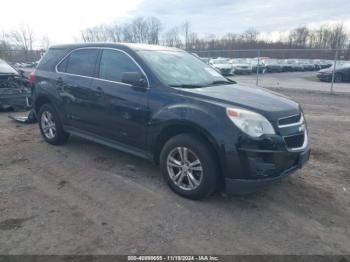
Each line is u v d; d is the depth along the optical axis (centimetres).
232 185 321
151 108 373
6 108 856
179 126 352
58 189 384
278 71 3089
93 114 450
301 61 3394
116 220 316
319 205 353
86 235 291
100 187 389
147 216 323
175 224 310
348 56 2152
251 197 366
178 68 426
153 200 356
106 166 455
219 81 443
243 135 308
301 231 303
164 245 278
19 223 309
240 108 323
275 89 1596
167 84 376
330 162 488
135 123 393
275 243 284
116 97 410
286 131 328
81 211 333
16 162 471
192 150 338
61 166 455
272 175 317
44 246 274
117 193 373
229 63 2569
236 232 299
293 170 339
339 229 307
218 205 346
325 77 2055
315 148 557
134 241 283
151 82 383
